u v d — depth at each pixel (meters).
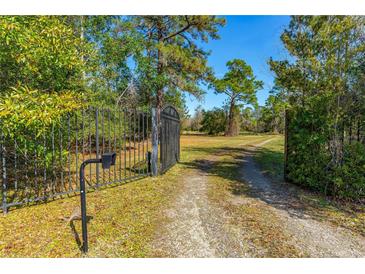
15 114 2.86
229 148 13.48
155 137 5.79
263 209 3.56
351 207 3.59
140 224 2.99
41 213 3.28
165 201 3.92
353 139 3.89
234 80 28.53
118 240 2.58
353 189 3.81
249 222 3.09
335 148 4.02
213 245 2.51
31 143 3.49
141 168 6.69
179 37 15.50
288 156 5.21
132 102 11.70
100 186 4.67
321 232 2.78
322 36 4.49
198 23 13.78
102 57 9.09
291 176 5.06
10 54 3.63
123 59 10.59
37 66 3.98
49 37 3.79
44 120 3.12
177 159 8.19
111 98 9.43
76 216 3.14
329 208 3.57
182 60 13.35
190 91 14.08
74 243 2.50
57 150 4.05
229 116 30.06
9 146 3.82
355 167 3.80
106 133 8.31
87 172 6.28
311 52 4.79
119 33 11.23
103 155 2.30
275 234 2.74
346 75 4.04
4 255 2.28
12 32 3.22
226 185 5.04
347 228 2.88
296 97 5.50
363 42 4.02
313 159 4.38
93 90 7.71
